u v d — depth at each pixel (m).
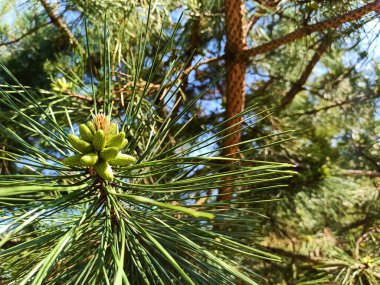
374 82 0.78
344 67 0.80
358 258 0.54
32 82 0.64
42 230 0.28
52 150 0.52
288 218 0.69
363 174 0.71
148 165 0.23
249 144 0.68
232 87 0.57
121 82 0.49
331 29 0.52
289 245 0.77
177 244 0.27
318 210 0.72
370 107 0.79
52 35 0.67
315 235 0.79
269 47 0.54
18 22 0.66
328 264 0.55
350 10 0.51
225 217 0.31
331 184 0.66
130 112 0.28
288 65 0.75
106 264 0.25
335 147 0.81
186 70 0.53
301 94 0.87
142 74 0.45
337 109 0.82
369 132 0.83
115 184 0.23
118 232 0.24
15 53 0.66
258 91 0.79
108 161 0.22
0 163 0.56
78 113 0.46
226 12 0.55
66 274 0.24
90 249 0.26
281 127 0.71
